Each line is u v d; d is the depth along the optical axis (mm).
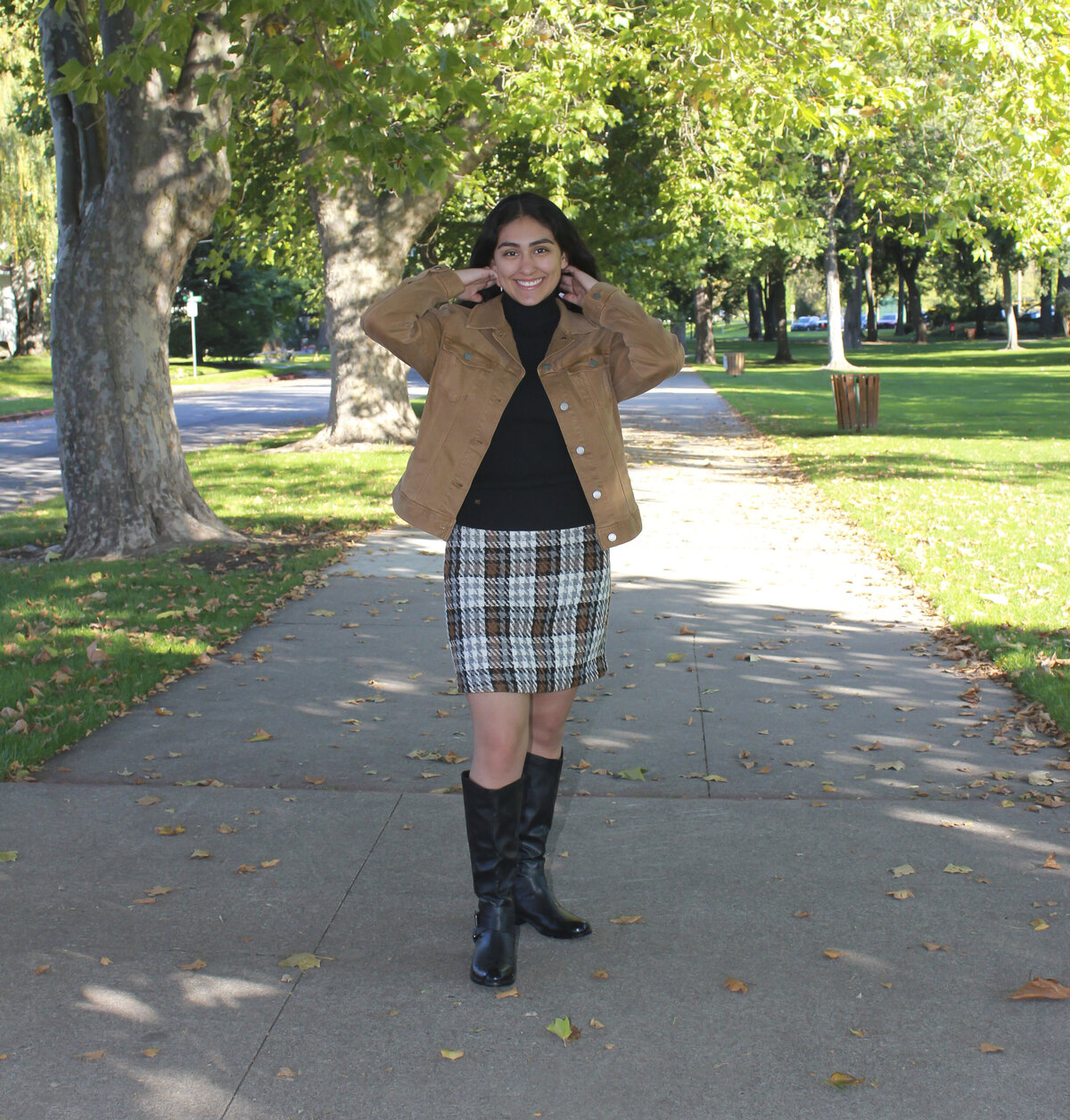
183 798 4316
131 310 9516
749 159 18922
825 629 7008
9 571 8945
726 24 12414
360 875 3678
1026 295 101688
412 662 6367
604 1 14859
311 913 3416
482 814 3094
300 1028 2805
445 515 3061
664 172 19438
